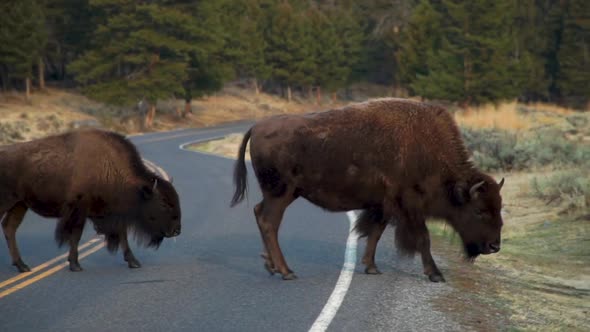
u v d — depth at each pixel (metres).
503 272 33.53
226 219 51.28
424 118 31.19
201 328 24.00
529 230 43.75
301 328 23.84
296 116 32.16
